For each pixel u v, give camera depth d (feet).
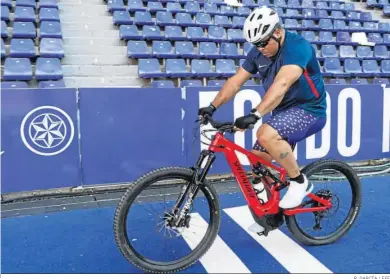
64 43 21.16
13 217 10.27
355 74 23.21
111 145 12.25
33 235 9.21
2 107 10.95
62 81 16.92
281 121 7.52
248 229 8.79
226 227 9.78
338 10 30.76
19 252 8.36
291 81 7.07
